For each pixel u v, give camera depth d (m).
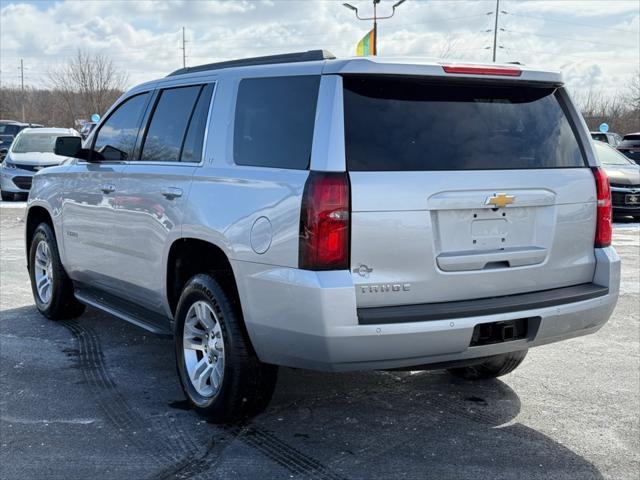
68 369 5.05
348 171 3.36
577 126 4.08
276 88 3.84
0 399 4.47
